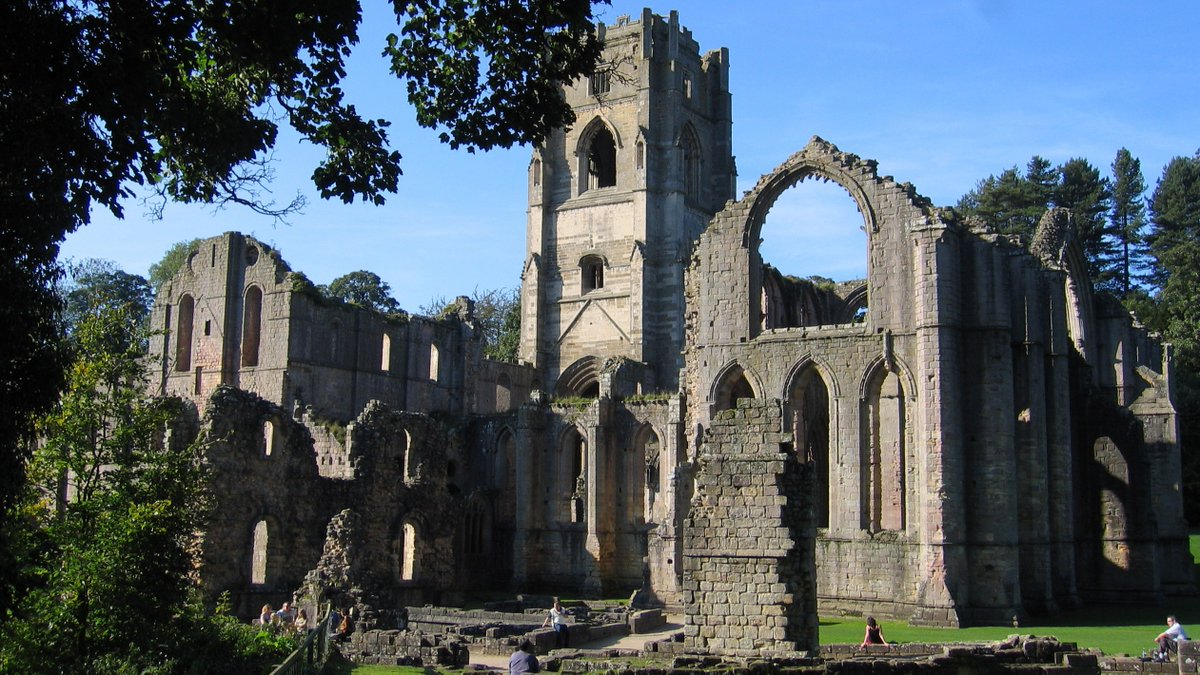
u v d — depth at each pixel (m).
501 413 94.62
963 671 34.81
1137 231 140.00
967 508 60.12
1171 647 41.78
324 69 27.28
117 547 33.50
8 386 22.44
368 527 64.69
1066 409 65.06
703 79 121.75
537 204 117.50
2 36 20.64
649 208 112.44
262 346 92.44
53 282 22.72
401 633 47.03
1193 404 100.62
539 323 115.56
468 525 88.00
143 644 33.47
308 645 32.88
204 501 44.91
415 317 101.62
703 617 34.97
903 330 62.78
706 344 68.94
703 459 35.66
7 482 22.72
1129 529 68.44
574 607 63.59
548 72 29.92
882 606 61.47
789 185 68.00
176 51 24.64
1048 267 66.94
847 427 64.06
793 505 35.19
